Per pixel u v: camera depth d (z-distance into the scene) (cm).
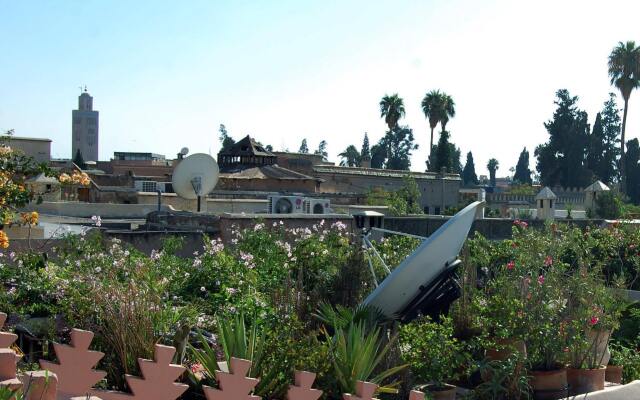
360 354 643
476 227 2084
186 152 3597
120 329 633
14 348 684
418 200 5772
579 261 1002
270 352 643
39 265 1017
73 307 735
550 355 775
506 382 741
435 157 7319
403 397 690
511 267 873
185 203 2994
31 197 1112
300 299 863
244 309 902
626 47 5781
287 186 4703
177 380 621
